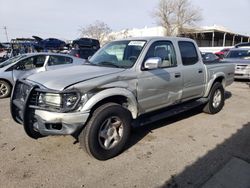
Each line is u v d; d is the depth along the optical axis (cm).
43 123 355
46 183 334
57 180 341
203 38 5647
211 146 445
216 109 637
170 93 495
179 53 516
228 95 889
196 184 333
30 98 365
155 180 342
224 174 355
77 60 958
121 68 426
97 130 374
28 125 372
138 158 402
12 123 559
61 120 349
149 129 523
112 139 398
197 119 594
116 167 374
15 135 489
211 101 620
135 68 427
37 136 397
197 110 657
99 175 353
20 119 408
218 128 535
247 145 450
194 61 561
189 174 356
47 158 398
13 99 417
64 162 386
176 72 500
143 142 460
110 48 500
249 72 1173
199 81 569
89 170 365
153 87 454
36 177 347
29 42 2009
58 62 917
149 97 452
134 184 333
